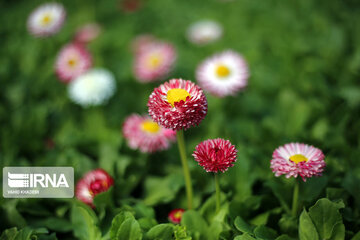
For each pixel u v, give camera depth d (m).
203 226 0.46
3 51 0.76
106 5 0.96
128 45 0.79
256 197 0.47
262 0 0.86
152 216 0.48
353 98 0.58
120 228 0.44
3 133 0.58
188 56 0.75
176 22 0.87
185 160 0.47
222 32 0.77
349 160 0.51
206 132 0.58
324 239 0.44
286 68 0.66
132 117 0.54
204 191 0.50
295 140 0.52
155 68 0.65
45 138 0.60
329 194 0.47
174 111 0.42
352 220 0.46
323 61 0.64
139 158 0.54
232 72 0.61
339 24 0.71
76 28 0.84
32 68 0.70
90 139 0.55
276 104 0.63
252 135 0.56
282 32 0.74
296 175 0.44
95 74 0.63
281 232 0.46
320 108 0.56
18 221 0.48
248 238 0.44
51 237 0.47
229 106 0.62
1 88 0.67
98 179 0.50
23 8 0.94
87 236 0.47
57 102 0.65
